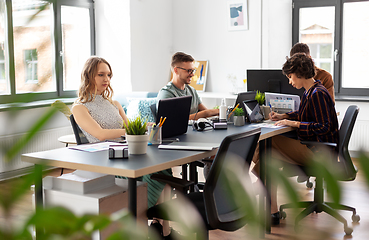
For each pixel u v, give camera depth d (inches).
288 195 9.9
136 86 221.0
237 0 226.1
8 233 9.0
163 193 100.7
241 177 12.6
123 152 75.4
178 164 74.9
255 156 120.0
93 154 79.9
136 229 11.4
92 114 108.1
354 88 211.6
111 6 216.8
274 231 112.9
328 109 114.1
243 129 114.0
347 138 109.6
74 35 211.0
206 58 240.7
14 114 8.5
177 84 136.3
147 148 86.8
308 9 215.9
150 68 231.6
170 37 247.3
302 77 118.0
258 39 224.1
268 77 141.1
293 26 218.5
